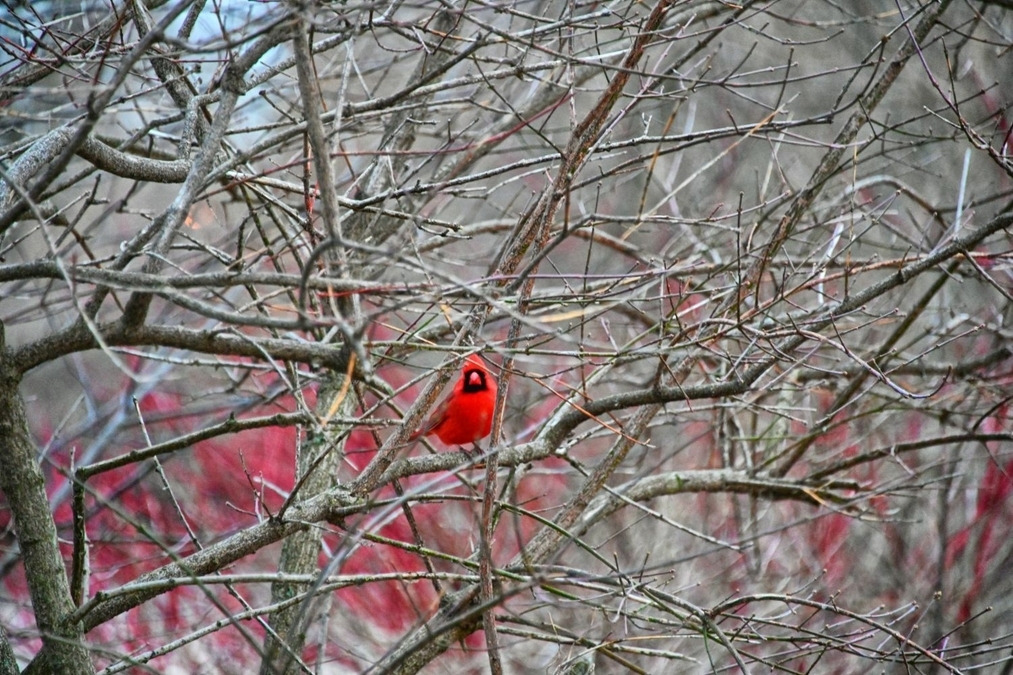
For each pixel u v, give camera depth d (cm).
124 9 871
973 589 1427
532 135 1780
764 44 1973
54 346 746
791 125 927
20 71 1099
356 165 1447
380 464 864
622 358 933
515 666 1439
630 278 1066
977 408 1398
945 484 1441
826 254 1095
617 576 795
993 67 1719
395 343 722
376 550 1513
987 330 1286
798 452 1223
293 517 827
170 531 1588
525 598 1426
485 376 1088
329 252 709
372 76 1636
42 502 783
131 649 1439
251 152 797
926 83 1750
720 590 1460
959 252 936
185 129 838
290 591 972
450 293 734
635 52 823
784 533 1502
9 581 1592
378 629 1486
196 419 1711
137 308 716
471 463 723
